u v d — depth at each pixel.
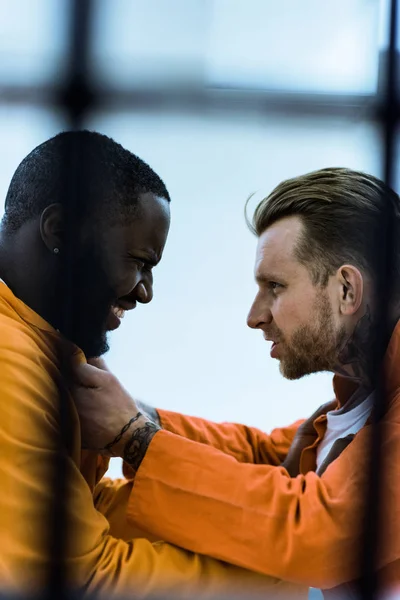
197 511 2.69
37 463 2.50
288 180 3.30
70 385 2.71
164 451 2.76
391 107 2.25
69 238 2.26
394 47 2.23
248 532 2.64
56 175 2.86
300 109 2.42
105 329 3.05
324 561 2.61
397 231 2.80
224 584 2.72
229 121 2.36
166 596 2.59
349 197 3.12
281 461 3.85
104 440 2.80
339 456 2.85
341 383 3.42
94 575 2.57
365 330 3.10
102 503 3.28
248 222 3.41
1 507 2.41
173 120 2.31
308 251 3.11
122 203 2.98
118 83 2.22
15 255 2.92
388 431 2.72
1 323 2.66
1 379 2.50
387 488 2.65
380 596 2.42
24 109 2.28
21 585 2.37
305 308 3.12
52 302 2.88
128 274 3.06
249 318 3.26
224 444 3.73
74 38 2.16
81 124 2.20
